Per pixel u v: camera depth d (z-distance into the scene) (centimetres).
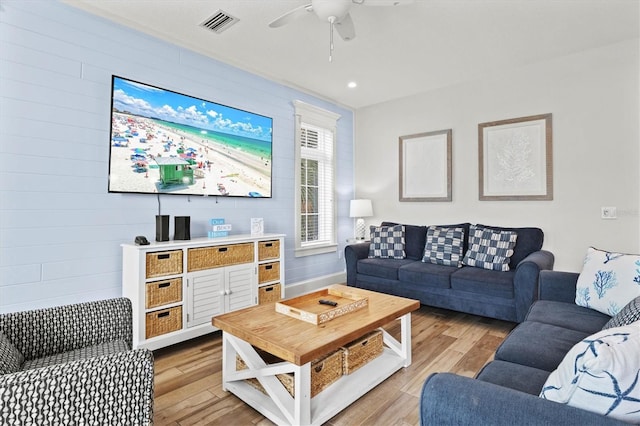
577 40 311
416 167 451
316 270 450
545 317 196
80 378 106
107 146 264
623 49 315
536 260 288
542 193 358
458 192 417
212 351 264
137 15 268
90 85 256
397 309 222
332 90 438
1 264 219
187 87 314
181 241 279
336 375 204
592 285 207
